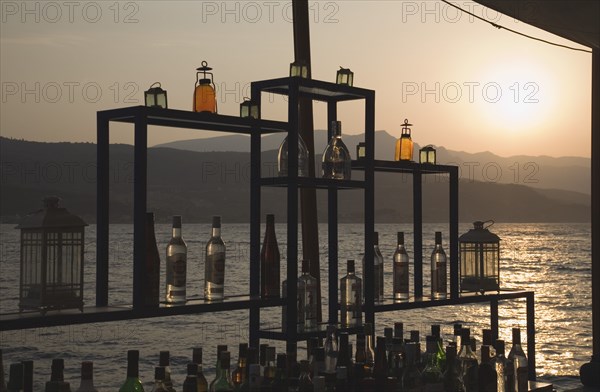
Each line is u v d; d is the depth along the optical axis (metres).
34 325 1.90
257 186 2.72
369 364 2.44
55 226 1.98
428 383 2.40
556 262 32.56
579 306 16.02
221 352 2.22
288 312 2.62
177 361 7.95
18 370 1.88
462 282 3.56
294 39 3.65
